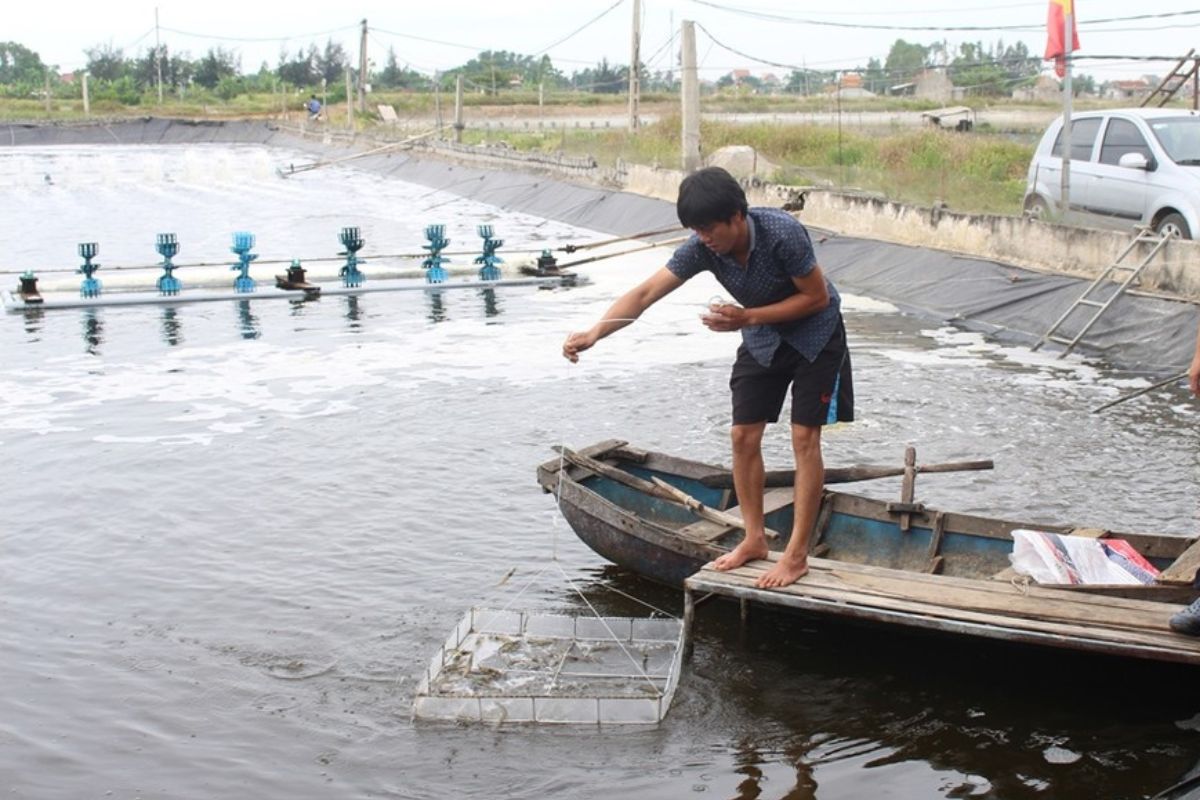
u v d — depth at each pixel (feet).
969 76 190.08
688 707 20.63
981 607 20.13
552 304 59.11
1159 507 29.43
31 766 19.16
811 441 20.80
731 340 49.60
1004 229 54.44
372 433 36.58
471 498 30.81
